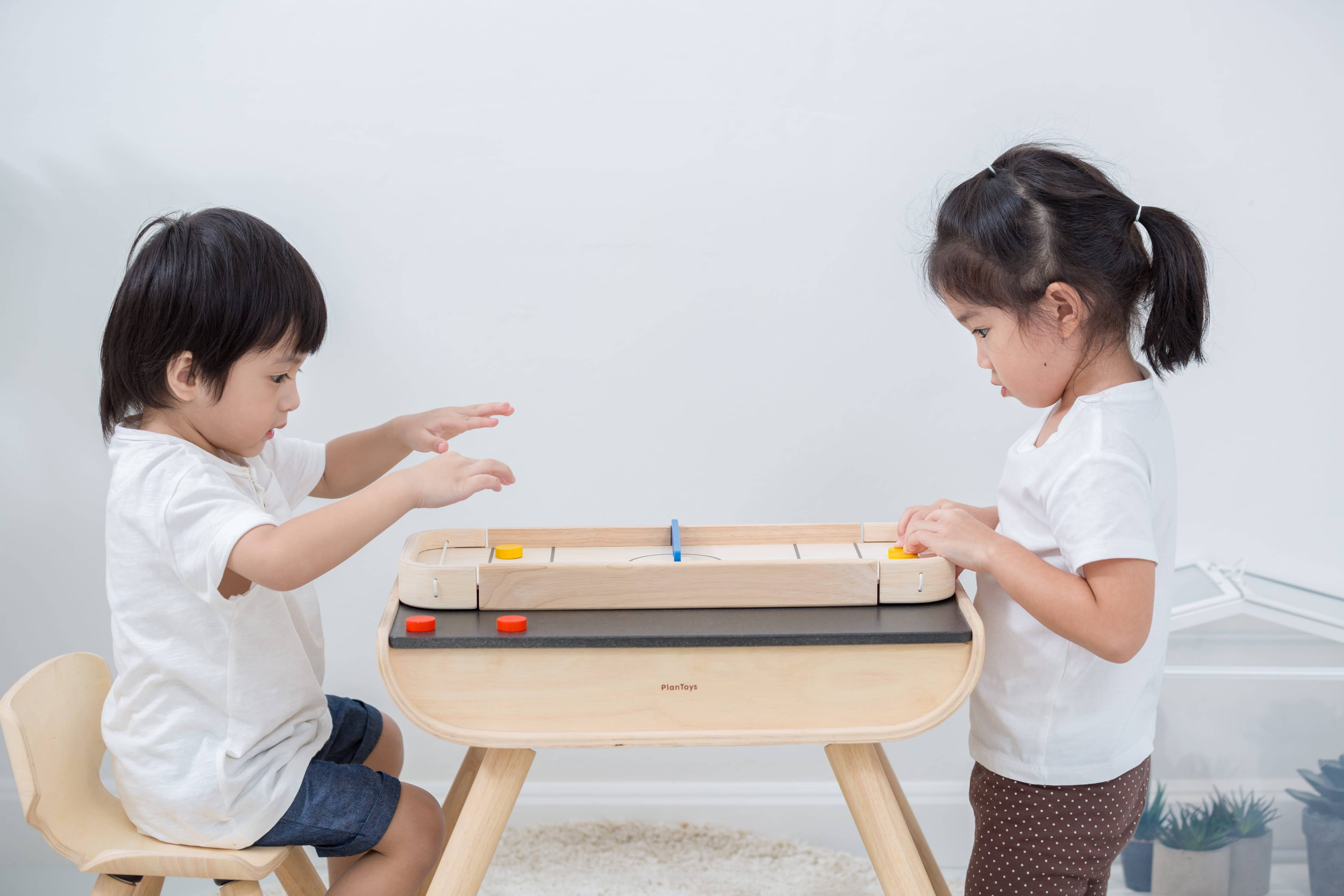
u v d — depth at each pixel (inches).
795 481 59.9
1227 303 56.8
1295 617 53.0
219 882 35.6
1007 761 37.7
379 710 50.0
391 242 58.1
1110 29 55.8
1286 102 55.6
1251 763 54.4
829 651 33.3
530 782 62.6
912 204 57.5
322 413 59.1
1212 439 57.9
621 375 59.2
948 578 36.0
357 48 56.8
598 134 57.4
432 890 34.9
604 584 35.4
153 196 57.5
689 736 33.4
